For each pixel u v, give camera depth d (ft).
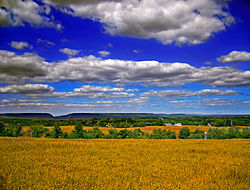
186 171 47.14
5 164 50.70
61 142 108.06
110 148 85.51
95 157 63.57
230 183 38.37
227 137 196.85
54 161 56.24
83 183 36.68
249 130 195.42
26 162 53.78
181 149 84.89
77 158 61.21
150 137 220.43
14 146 85.40
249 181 40.06
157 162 57.11
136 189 34.45
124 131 224.12
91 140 129.90
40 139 129.29
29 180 37.52
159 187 35.47
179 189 35.04
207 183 38.78
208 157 67.36
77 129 201.26
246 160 62.23
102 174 43.47
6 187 33.50
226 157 67.56
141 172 45.57
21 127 222.69
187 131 225.15
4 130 204.74
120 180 39.04
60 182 37.19
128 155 67.97
